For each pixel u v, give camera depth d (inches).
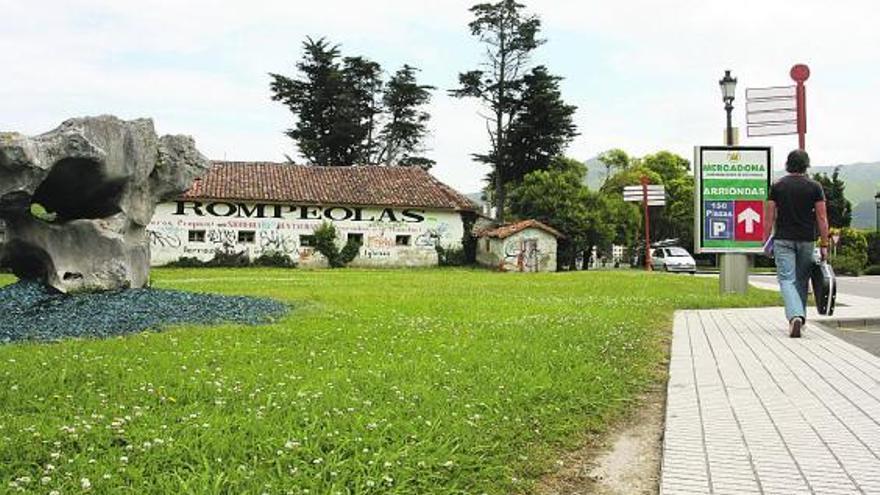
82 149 494.3
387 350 362.0
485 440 211.3
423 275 1450.5
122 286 562.9
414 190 2185.0
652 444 230.4
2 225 490.0
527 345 374.6
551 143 2613.2
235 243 1995.6
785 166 451.2
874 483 185.3
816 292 493.4
